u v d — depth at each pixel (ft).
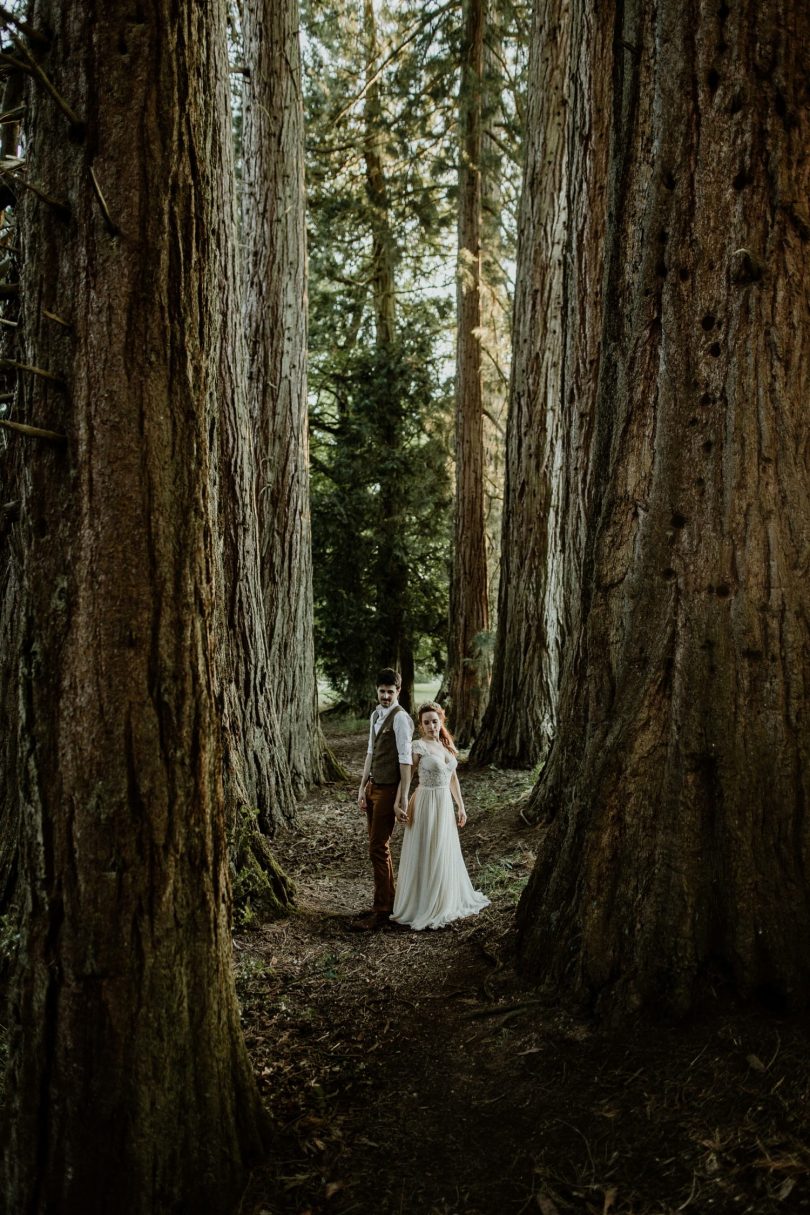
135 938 8.41
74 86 8.48
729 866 10.99
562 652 25.46
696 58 11.79
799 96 11.38
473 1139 9.85
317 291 63.93
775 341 11.44
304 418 35.35
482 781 32.14
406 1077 11.37
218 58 24.43
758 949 10.69
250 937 17.33
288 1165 9.51
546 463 34.09
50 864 8.43
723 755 11.24
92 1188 8.25
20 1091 8.48
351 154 58.65
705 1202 8.10
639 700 12.08
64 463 8.50
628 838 11.83
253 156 34.14
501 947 14.53
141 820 8.44
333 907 19.77
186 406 8.88
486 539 52.26
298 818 28.48
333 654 66.08
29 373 8.55
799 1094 8.99
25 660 8.59
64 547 8.46
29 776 8.52
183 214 8.83
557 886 13.30
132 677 8.41
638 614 12.33
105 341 8.40
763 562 11.38
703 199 11.80
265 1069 11.82
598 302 24.26
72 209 8.47
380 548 65.51
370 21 57.98
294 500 34.71
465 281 48.62
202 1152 8.80
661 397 12.32
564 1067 10.72
